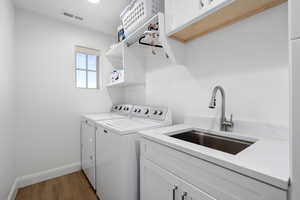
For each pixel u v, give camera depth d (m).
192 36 1.46
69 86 2.38
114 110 2.68
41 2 1.88
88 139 2.07
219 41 1.32
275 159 0.65
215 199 0.67
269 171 0.54
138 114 2.02
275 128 1.00
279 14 0.99
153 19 1.45
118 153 1.28
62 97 2.31
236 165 0.60
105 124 1.57
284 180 0.48
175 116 1.79
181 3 1.22
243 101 1.17
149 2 1.54
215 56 1.36
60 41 2.30
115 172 1.33
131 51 2.13
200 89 1.50
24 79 2.01
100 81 2.69
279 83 1.00
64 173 2.31
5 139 1.51
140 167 1.22
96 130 1.77
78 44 2.46
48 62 2.20
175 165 0.88
